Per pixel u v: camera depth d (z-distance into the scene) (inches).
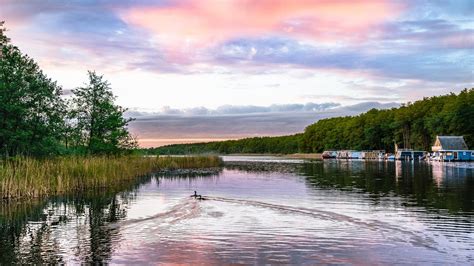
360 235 784.3
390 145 6786.4
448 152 4542.3
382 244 721.0
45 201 1273.4
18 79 1768.0
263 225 874.1
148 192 1514.5
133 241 747.4
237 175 2434.8
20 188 1347.2
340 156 6643.7
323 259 641.6
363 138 7032.5
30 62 1838.1
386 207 1106.7
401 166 3489.2
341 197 1321.4
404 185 1722.4
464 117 4968.0
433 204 1159.6
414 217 960.3
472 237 767.7
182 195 1413.6
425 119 5649.6
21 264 623.8
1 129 1700.3
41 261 637.3
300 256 655.8
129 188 1660.9
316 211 1041.5
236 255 661.9
